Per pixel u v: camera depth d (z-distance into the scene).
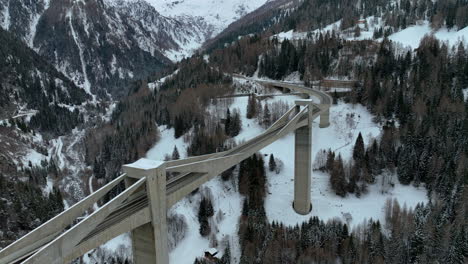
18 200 77.81
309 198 71.94
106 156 113.00
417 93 98.12
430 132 79.94
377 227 59.16
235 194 79.38
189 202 79.56
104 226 27.62
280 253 56.19
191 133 108.44
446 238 53.34
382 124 98.56
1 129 127.00
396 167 79.75
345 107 110.69
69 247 24.28
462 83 101.56
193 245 67.50
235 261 61.00
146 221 30.97
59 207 83.00
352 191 76.56
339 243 57.72
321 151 89.25
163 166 32.03
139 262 34.28
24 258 23.86
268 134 61.38
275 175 86.12
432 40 124.12
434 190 70.94
